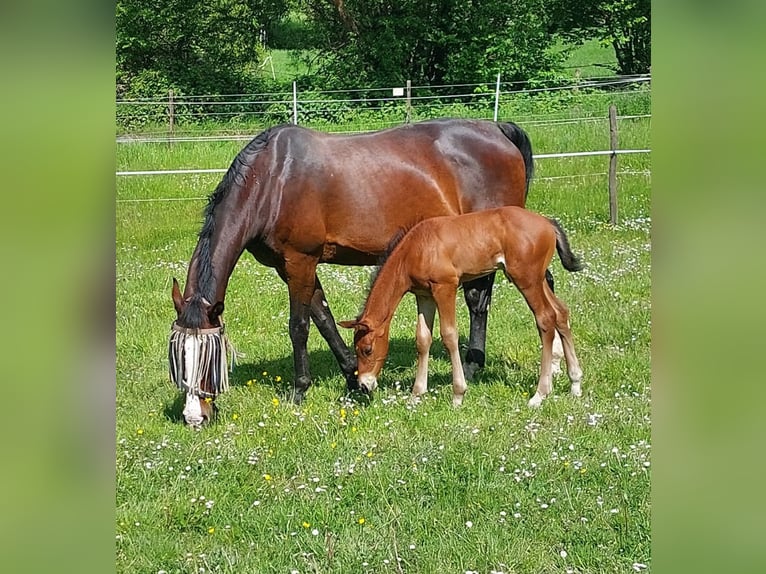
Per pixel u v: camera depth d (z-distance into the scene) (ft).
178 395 22.74
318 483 17.02
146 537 15.07
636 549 14.03
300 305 22.26
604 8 86.12
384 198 22.22
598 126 61.98
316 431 19.72
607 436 18.60
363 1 87.92
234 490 16.99
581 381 22.07
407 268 20.94
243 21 92.43
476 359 23.70
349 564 14.05
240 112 84.38
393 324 28.94
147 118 81.92
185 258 38.50
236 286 33.17
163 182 52.37
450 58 86.99
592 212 44.65
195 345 18.98
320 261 22.72
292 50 96.73
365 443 18.81
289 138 21.74
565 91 81.92
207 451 18.54
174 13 90.17
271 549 14.69
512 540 14.53
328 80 89.30
